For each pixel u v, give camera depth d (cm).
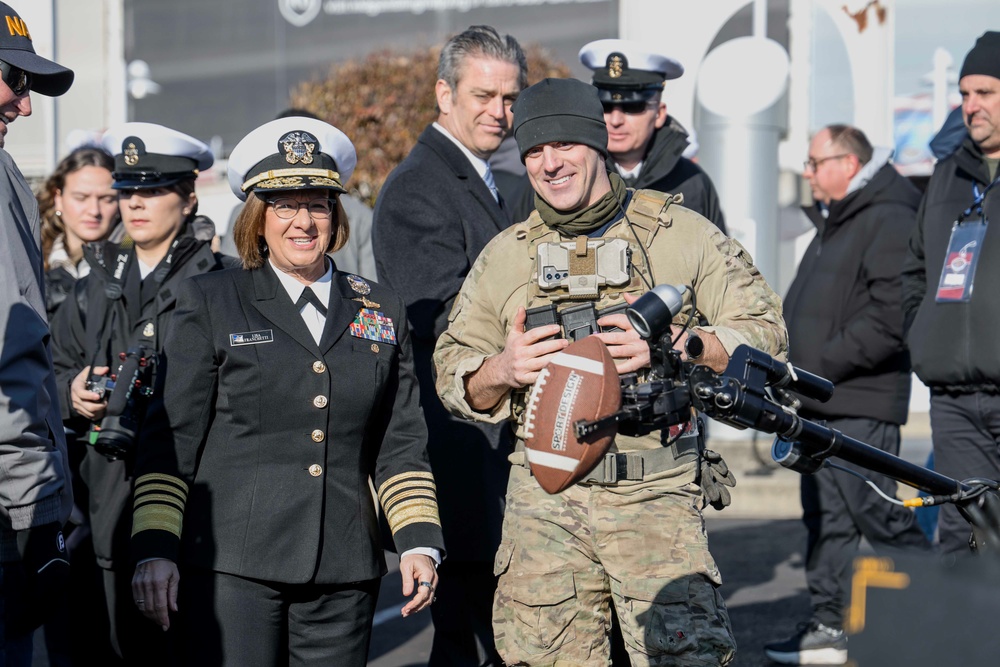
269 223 314
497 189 455
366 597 319
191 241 414
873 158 539
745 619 575
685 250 316
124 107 1603
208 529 306
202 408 310
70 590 424
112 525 401
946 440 468
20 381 294
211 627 303
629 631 302
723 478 319
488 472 387
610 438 267
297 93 1518
